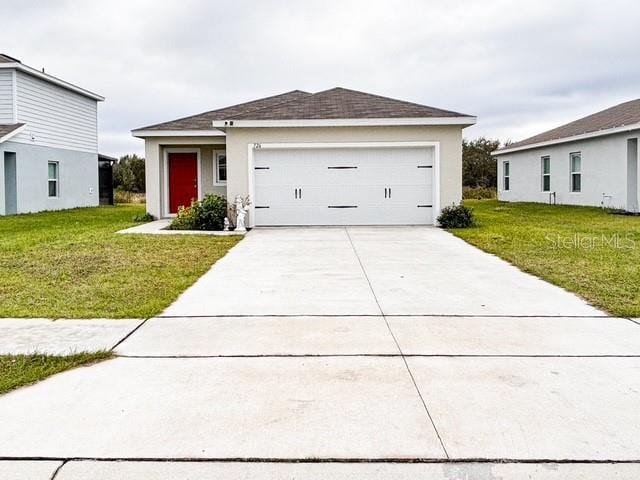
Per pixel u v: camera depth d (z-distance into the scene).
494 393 3.76
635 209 16.62
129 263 8.71
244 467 2.89
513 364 4.31
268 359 4.45
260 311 5.96
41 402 3.65
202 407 3.57
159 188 17.08
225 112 18.42
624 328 5.29
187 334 5.12
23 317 5.69
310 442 3.12
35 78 19.95
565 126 23.22
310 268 8.55
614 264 8.45
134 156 36.34
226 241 11.47
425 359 4.43
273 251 10.27
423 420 3.37
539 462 2.92
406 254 9.87
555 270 8.04
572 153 19.98
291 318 5.67
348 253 10.02
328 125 13.91
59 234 12.69
